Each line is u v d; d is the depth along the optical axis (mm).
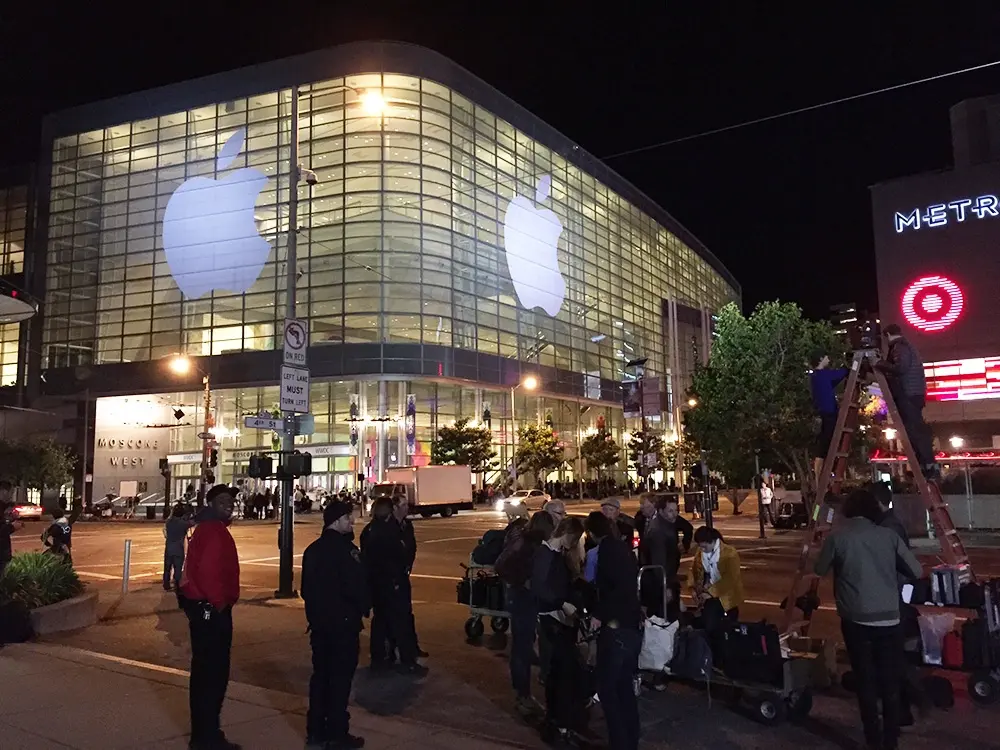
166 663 9727
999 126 34812
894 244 34562
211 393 59844
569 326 72062
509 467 60750
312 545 6270
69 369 61844
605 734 6617
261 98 60125
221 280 59000
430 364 55688
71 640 11164
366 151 57219
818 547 8312
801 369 27203
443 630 11492
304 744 6062
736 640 7027
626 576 5727
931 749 6129
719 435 29094
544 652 7395
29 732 6273
